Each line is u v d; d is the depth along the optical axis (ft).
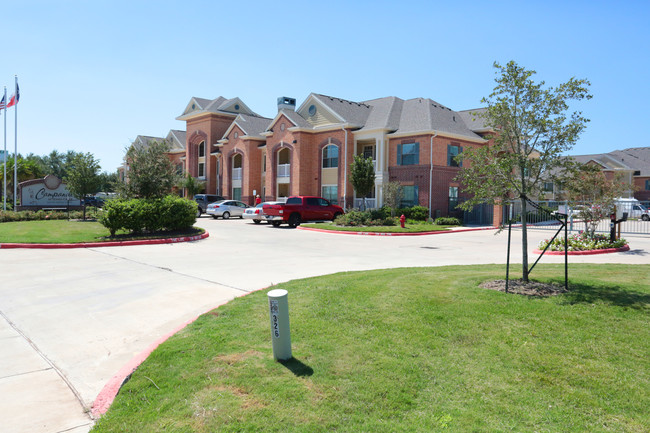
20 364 16.70
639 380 13.65
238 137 131.44
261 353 15.94
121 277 32.24
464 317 18.89
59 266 36.86
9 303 25.00
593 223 52.49
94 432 11.46
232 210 109.50
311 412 12.15
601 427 11.51
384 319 19.01
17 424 12.41
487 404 12.67
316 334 17.62
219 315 20.72
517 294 22.24
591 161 168.76
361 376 14.19
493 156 25.34
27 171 148.25
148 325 21.21
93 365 16.67
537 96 23.94
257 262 39.47
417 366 14.89
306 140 112.16
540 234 73.15
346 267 36.70
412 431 11.35
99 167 84.58
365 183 88.89
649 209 126.31
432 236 69.00
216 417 11.87
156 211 58.75
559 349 15.74
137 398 13.15
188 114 152.46
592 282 24.77
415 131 94.89
